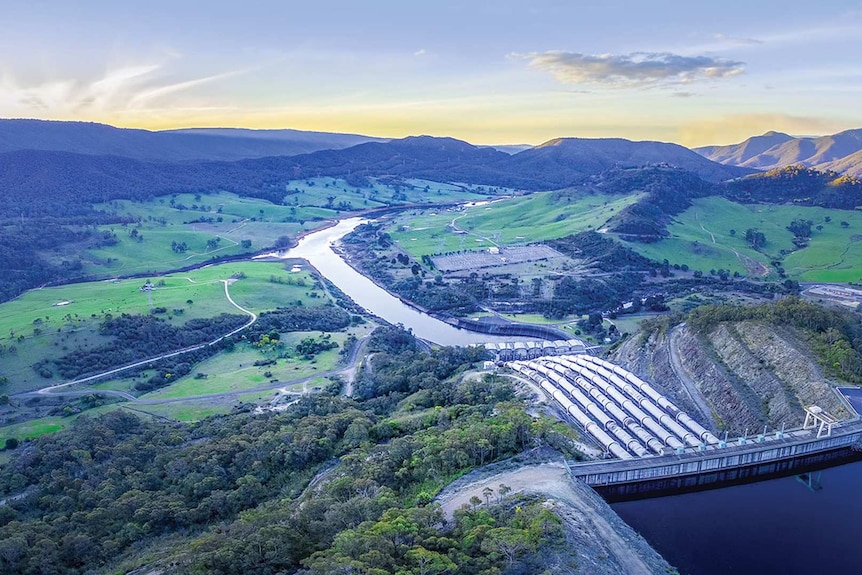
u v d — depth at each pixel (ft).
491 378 644.27
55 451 496.23
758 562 353.72
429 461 403.13
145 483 430.61
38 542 335.47
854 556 361.71
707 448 480.64
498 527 290.76
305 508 330.95
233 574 265.95
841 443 496.64
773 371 582.76
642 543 351.87
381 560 244.63
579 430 508.12
